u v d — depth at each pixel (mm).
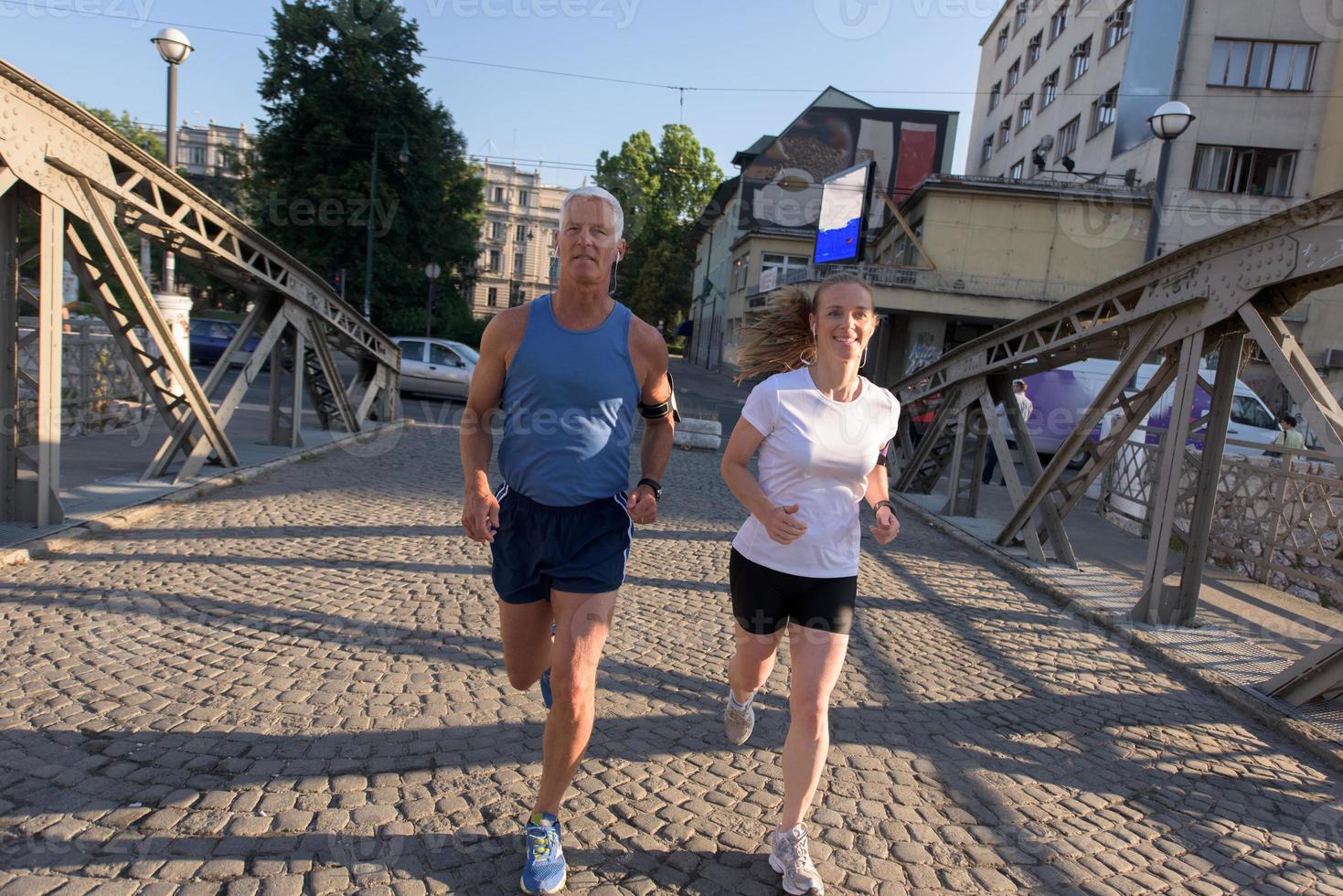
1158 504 5652
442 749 3043
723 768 3096
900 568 6902
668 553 6617
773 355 2984
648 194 58844
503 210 67500
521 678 2607
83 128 5602
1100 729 3857
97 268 6547
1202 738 3857
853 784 3072
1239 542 7988
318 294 10531
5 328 5523
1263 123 23266
